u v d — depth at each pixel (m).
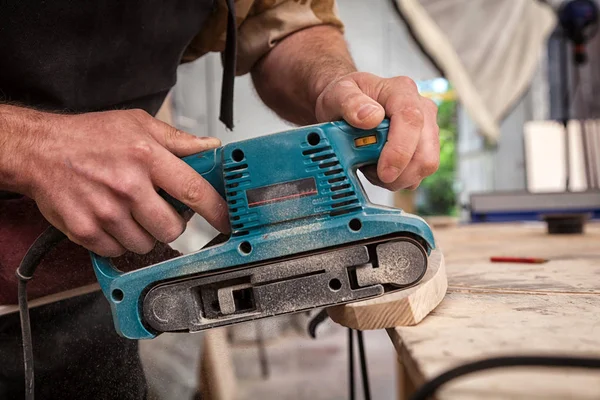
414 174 0.85
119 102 1.10
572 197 2.71
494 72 3.21
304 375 3.01
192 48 1.32
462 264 1.26
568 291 0.85
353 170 0.80
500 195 2.78
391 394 2.77
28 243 0.96
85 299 1.04
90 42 0.97
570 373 0.45
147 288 0.79
